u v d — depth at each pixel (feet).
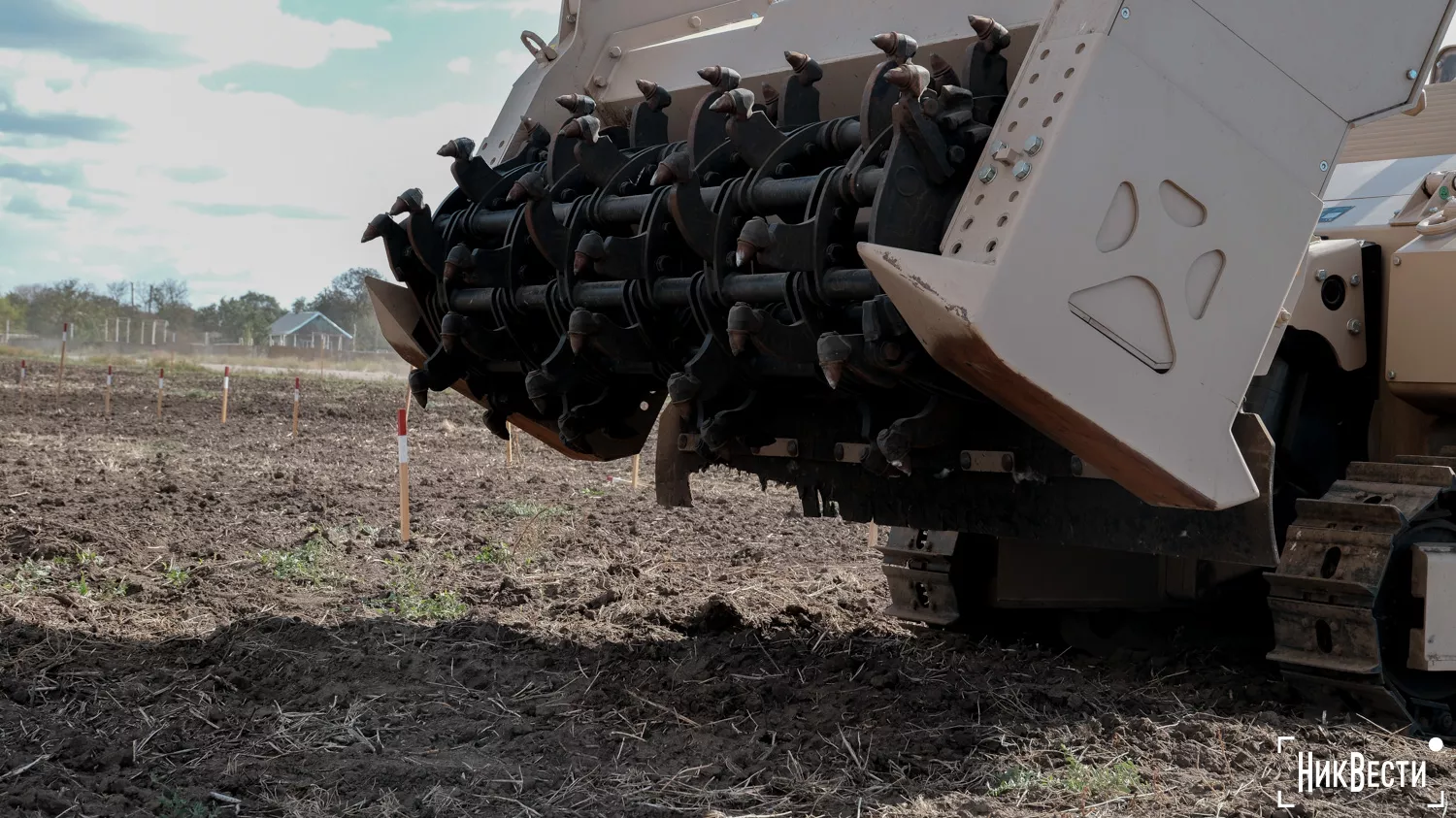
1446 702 16.62
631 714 16.30
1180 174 12.95
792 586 25.79
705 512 37.37
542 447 56.44
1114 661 19.84
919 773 14.12
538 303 17.70
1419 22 14.38
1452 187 17.21
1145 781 13.83
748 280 15.17
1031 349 12.23
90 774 13.75
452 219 19.15
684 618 21.99
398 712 16.25
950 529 16.99
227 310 311.06
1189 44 13.03
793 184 14.80
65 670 17.44
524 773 14.08
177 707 16.08
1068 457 14.82
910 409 15.64
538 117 20.35
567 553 29.37
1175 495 13.23
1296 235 13.70
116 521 29.81
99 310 273.33
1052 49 12.94
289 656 18.66
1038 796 13.33
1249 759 14.56
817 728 15.69
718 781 13.87
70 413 65.36
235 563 25.71
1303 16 13.69
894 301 12.63
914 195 13.26
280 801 13.20
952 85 13.65
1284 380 17.66
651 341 16.69
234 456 47.60
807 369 15.40
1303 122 13.73
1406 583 16.06
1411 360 17.11
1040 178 12.26
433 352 19.60
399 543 29.45
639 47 20.79
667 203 16.06
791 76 17.30
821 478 18.28
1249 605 20.21
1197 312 13.16
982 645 20.71
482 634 20.26
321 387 98.37
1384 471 16.65
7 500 31.68
